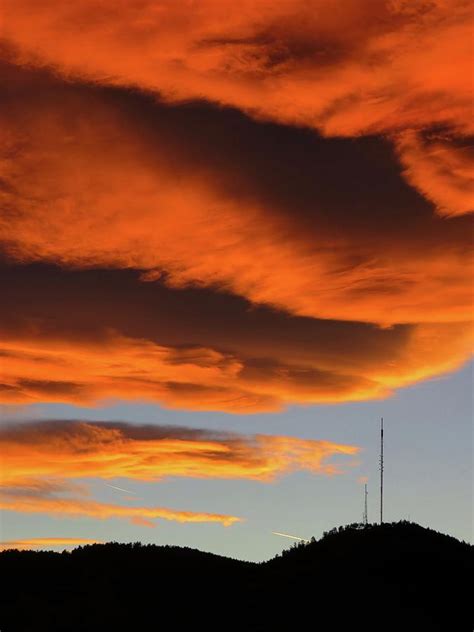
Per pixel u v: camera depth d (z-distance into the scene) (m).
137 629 74.94
